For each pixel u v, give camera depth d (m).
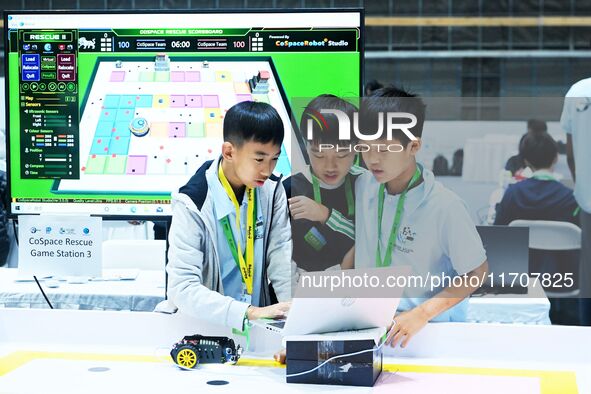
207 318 1.98
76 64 2.25
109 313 2.11
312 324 1.79
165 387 1.75
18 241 2.22
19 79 2.26
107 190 2.26
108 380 1.80
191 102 2.24
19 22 2.25
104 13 2.23
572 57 6.02
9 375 1.83
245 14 2.21
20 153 2.28
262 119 1.99
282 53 2.21
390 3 6.04
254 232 2.07
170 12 2.22
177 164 2.24
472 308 2.40
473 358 2.00
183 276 2.01
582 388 1.74
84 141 2.26
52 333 2.13
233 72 2.23
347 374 1.77
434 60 6.07
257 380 1.81
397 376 1.84
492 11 6.02
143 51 2.24
